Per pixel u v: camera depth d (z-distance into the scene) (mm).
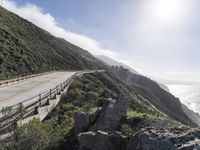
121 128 13836
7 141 14031
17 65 57250
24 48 71375
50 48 100062
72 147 13586
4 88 39906
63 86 38156
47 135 15445
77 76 58625
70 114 23453
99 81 66375
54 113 26219
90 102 30906
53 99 29906
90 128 13859
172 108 144750
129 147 10797
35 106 23172
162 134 10102
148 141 9805
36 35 103250
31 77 57188
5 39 65312
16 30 87500
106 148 11398
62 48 115625
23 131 13844
